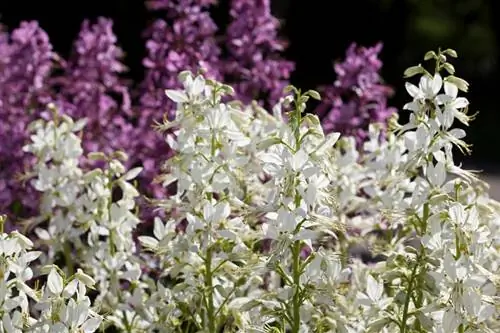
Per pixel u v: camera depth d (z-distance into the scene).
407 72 4.99
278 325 5.72
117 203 5.91
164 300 5.55
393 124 5.69
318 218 4.71
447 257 4.48
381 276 4.74
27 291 4.61
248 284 5.41
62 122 6.85
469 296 4.49
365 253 7.06
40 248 6.80
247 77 7.74
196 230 5.13
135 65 17.83
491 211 4.91
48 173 6.29
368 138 7.71
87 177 5.85
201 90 5.25
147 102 7.35
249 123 5.59
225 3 16.98
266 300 4.88
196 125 5.17
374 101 8.29
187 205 5.19
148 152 7.26
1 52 8.50
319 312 5.17
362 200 6.14
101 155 5.91
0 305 4.54
